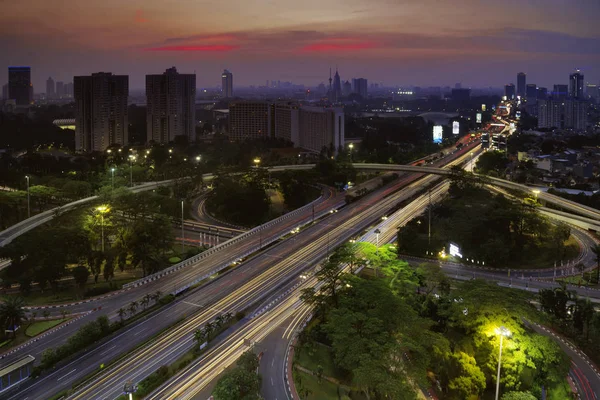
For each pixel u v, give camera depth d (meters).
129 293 195.75
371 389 127.75
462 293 160.38
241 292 197.12
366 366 122.69
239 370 131.00
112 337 162.88
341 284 181.38
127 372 143.38
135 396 130.88
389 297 154.50
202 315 178.50
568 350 155.88
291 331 167.75
